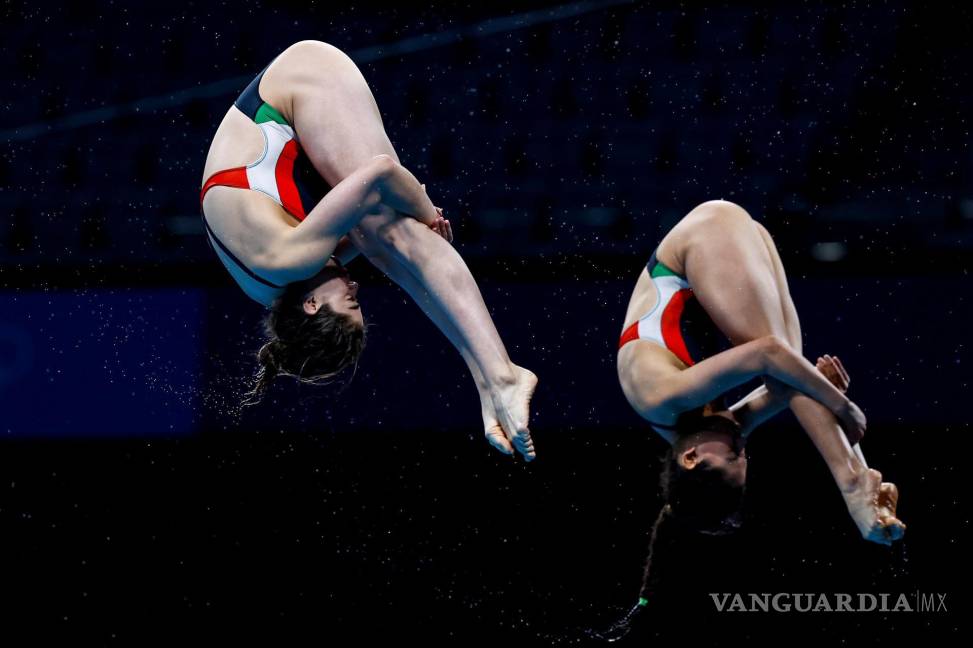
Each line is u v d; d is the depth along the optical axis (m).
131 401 23.55
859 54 33.34
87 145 32.84
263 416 23.48
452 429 23.58
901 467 22.70
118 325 23.92
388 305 24.38
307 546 22.67
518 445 12.23
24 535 22.70
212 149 12.71
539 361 23.72
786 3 34.12
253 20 34.81
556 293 24.12
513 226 30.02
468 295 12.49
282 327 12.48
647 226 29.75
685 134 32.66
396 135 33.12
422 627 20.64
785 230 28.64
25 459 23.36
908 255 24.64
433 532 22.56
